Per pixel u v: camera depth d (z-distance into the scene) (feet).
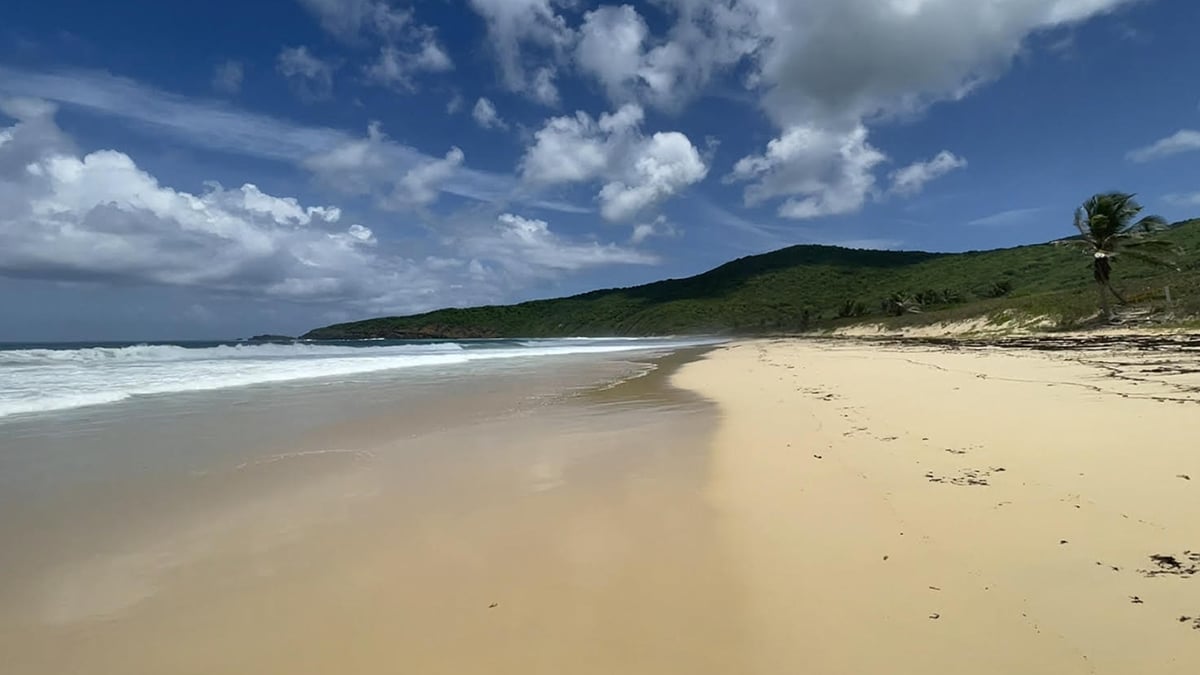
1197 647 10.19
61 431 32.53
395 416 37.70
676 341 264.31
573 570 14.66
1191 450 20.89
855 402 36.96
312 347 142.00
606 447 28.12
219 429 33.22
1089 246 105.40
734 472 22.54
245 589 14.01
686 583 13.75
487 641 11.59
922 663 10.30
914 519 16.58
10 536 17.39
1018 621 11.35
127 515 19.13
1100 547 14.06
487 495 20.94
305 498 20.79
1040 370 48.29
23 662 11.19
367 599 13.42
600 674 10.41
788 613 12.18
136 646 11.69
